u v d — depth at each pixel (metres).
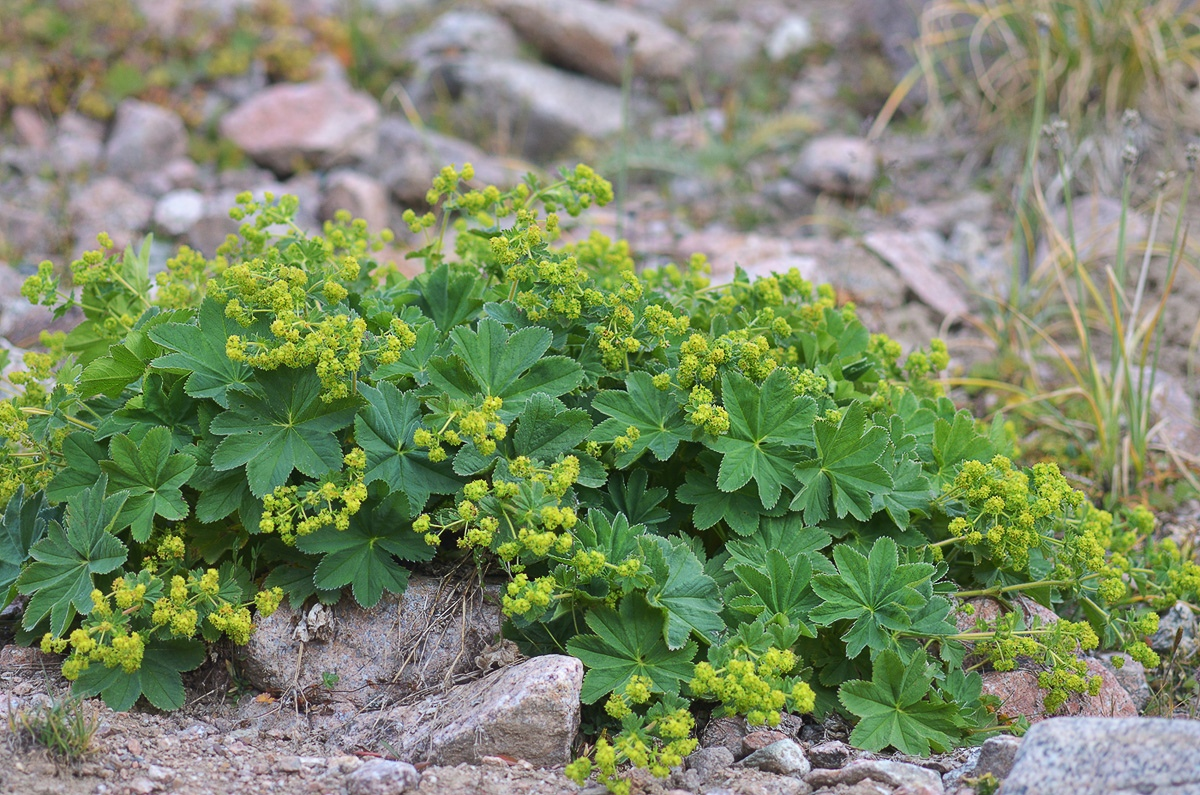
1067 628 3.03
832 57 8.99
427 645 3.12
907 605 2.98
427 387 3.21
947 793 2.65
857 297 5.83
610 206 7.37
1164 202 6.33
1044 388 5.40
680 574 2.96
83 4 8.08
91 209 6.68
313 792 2.65
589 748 2.87
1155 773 2.34
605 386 3.44
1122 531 4.32
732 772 2.77
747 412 3.15
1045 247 6.30
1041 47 5.97
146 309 3.55
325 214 6.93
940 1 8.27
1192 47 7.04
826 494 3.18
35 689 3.00
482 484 2.82
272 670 3.06
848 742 3.03
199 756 2.81
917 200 7.08
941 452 3.50
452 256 6.20
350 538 3.04
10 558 3.11
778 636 2.95
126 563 3.13
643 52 8.91
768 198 7.28
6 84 7.42
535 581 2.79
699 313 3.85
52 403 3.27
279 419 3.01
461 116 8.32
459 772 2.69
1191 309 5.72
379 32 9.09
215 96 8.02
